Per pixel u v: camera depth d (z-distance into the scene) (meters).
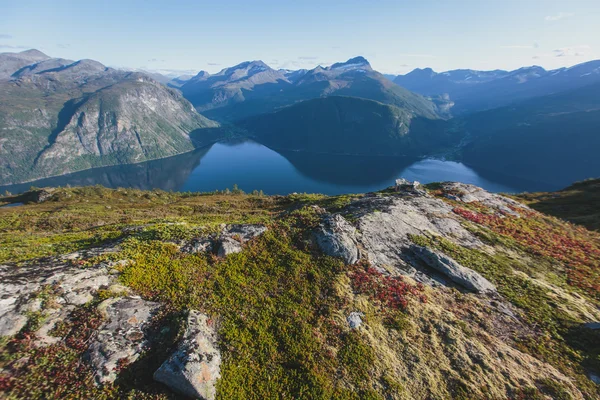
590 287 28.45
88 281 18.55
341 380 16.62
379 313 21.03
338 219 29.59
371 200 40.75
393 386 16.55
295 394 15.75
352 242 26.80
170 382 14.41
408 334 19.77
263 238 26.27
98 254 21.73
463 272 26.22
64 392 13.42
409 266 26.80
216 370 15.62
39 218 52.88
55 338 15.13
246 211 48.50
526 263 31.34
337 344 18.48
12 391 12.89
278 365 16.95
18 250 23.14
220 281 21.22
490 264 29.30
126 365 14.94
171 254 22.77
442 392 16.69
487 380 17.48
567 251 35.22
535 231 39.78
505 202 49.91
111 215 55.91
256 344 17.69
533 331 21.84
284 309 20.14
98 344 15.35
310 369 16.81
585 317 23.84
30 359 14.05
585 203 66.81
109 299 17.75
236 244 24.62
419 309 21.78
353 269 24.53
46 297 16.70
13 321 15.12
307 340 18.33
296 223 29.53
